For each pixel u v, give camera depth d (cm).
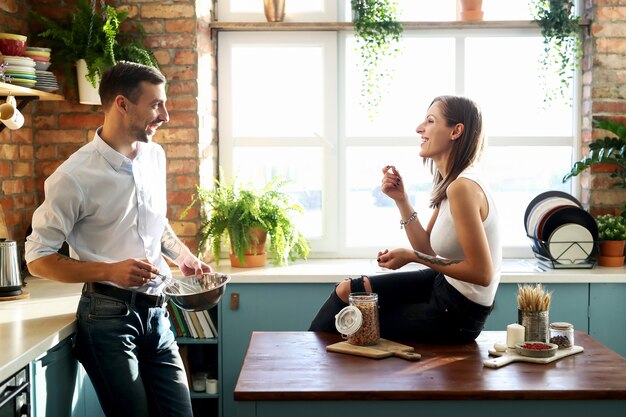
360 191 432
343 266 400
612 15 404
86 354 265
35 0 386
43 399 244
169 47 387
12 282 309
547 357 232
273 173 432
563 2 406
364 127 429
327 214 430
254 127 431
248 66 429
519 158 430
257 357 237
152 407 283
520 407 206
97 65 356
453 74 426
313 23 414
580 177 425
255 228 388
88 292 263
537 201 404
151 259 278
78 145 391
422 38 424
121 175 263
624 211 400
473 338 256
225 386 374
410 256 242
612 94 406
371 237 434
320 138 428
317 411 206
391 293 269
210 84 414
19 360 219
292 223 394
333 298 271
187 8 384
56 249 256
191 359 411
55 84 347
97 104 380
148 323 273
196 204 392
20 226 376
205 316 373
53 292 325
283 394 204
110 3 386
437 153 259
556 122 428
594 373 220
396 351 239
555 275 364
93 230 263
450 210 247
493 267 247
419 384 209
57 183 251
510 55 426
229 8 425
